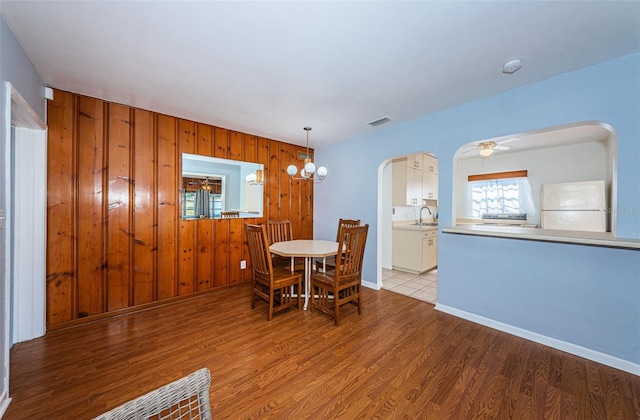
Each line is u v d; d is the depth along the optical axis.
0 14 1.41
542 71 2.03
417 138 3.12
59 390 1.62
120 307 2.76
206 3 1.34
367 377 1.77
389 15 1.43
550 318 2.16
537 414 1.45
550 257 2.16
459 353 2.06
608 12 1.39
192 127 3.26
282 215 4.29
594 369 1.85
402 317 2.74
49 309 2.37
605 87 1.88
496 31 1.56
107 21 1.49
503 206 5.01
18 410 1.46
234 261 3.71
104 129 2.65
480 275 2.58
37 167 2.22
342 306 3.05
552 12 1.40
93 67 2.00
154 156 2.98
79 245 2.52
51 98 2.26
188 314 2.79
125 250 2.79
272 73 2.08
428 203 5.97
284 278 2.76
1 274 1.48
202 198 3.40
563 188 3.80
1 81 1.44
